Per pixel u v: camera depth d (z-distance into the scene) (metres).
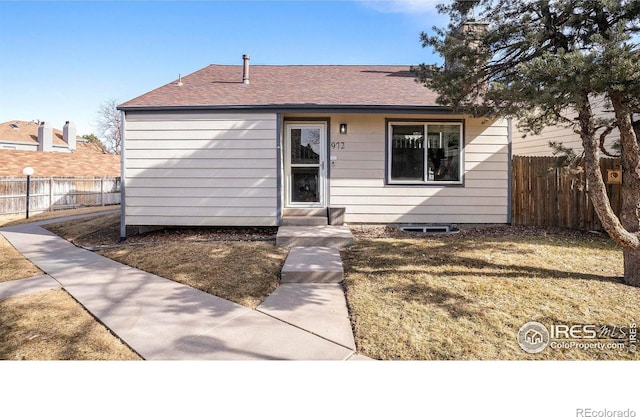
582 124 3.94
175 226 7.79
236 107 7.28
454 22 4.91
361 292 4.08
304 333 3.15
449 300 3.77
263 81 9.23
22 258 6.07
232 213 7.48
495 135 7.80
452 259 5.22
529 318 3.33
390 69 10.55
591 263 5.00
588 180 3.96
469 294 3.91
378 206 7.94
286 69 10.55
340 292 4.22
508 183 7.83
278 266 5.09
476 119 7.79
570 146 9.80
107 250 6.50
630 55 3.13
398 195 7.91
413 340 2.98
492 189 7.86
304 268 4.71
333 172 7.96
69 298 4.05
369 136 7.91
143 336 3.09
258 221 7.47
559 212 7.79
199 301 3.93
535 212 7.90
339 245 6.19
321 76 9.74
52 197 14.71
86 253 6.39
